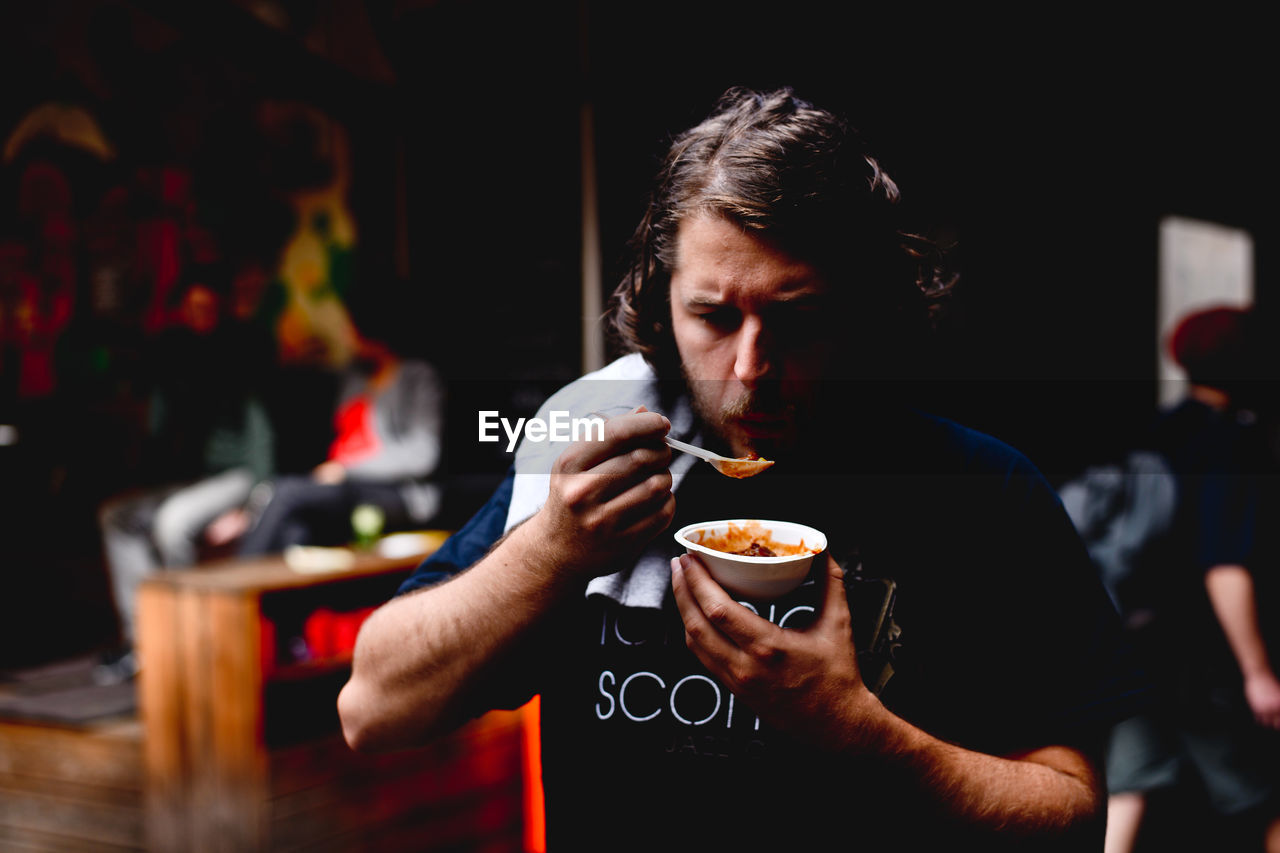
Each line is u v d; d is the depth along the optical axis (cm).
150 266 499
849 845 88
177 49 492
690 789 91
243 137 484
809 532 87
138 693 326
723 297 85
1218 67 446
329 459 427
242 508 411
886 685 91
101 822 269
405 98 436
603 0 387
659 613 94
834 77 369
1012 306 430
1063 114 439
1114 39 424
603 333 117
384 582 291
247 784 243
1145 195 474
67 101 514
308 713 257
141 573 401
